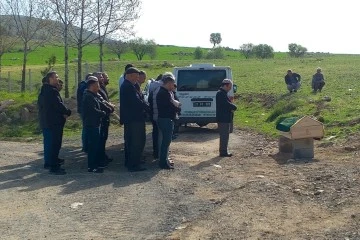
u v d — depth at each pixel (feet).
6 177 37.50
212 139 58.13
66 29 94.43
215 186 33.88
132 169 39.04
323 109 66.69
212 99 62.13
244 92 105.81
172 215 27.89
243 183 34.27
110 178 36.68
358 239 23.29
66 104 73.15
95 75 44.37
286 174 36.24
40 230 25.81
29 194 32.58
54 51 294.46
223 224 26.22
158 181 35.42
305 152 41.65
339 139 49.01
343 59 209.36
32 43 129.39
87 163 42.32
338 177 34.06
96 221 27.09
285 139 45.01
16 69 192.44
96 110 38.40
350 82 108.99
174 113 39.50
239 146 52.26
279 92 100.37
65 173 38.60
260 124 69.67
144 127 39.09
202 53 294.25
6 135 63.46
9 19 131.23
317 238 23.73
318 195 30.45
